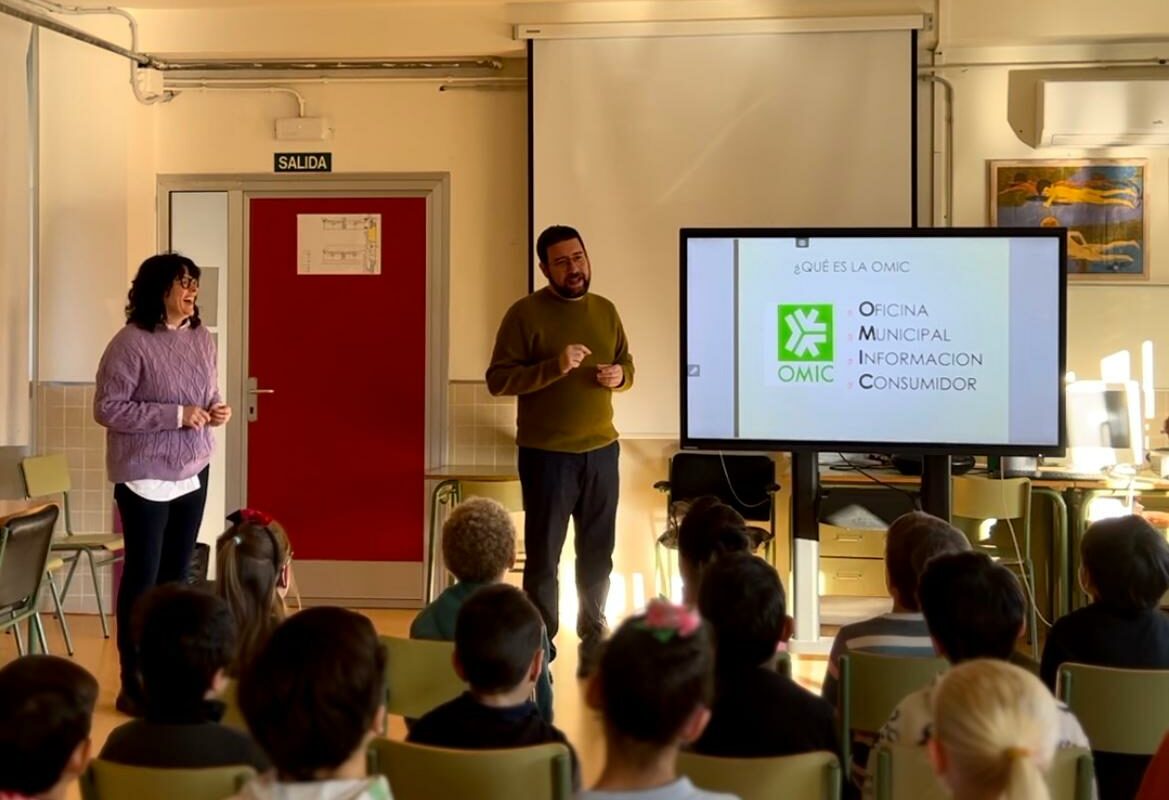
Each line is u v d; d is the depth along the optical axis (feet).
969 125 18.24
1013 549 17.46
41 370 19.08
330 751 4.77
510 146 19.03
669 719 4.77
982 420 14.78
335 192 19.36
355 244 19.36
